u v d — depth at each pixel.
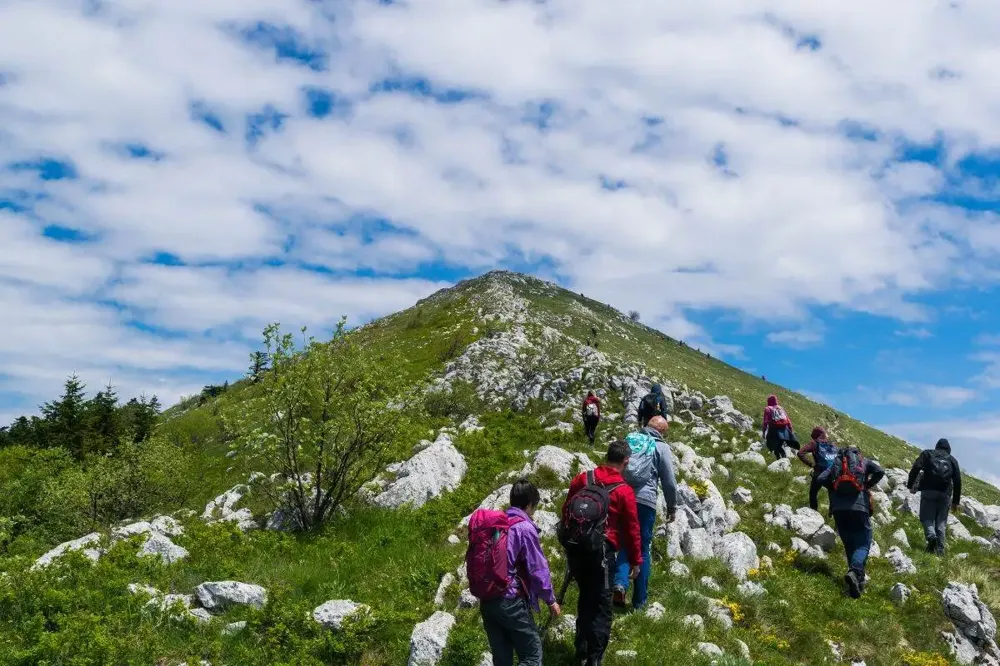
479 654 7.79
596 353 54.53
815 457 14.65
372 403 14.57
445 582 9.99
